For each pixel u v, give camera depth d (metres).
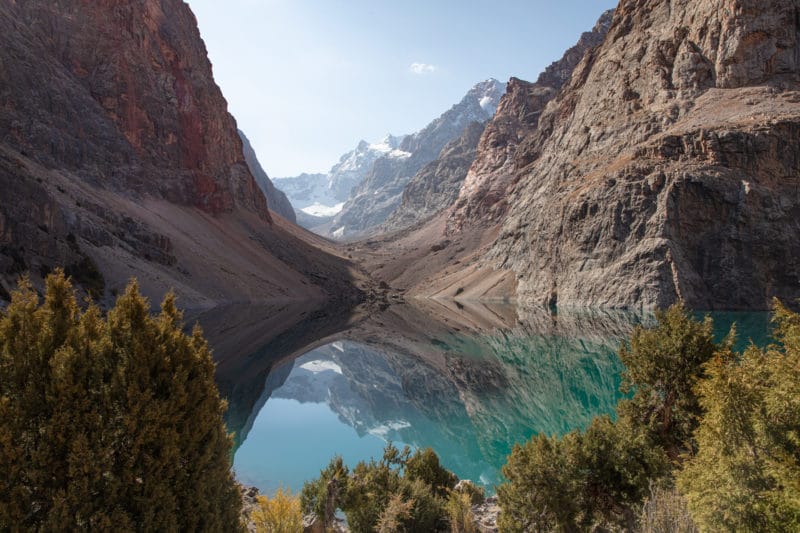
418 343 57.94
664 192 83.38
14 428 5.74
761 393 7.75
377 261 189.50
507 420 27.38
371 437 24.06
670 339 13.49
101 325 6.74
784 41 92.62
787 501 6.80
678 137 88.94
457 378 40.31
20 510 5.49
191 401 6.85
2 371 6.01
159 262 85.31
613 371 38.12
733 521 7.33
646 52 115.38
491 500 14.72
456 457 21.59
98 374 6.26
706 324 13.34
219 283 96.12
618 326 62.88
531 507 10.34
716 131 84.81
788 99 87.19
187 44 150.50
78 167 92.62
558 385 35.16
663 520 8.52
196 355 7.10
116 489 5.95
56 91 95.50
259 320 72.75
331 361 47.56
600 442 11.43
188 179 124.38
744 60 94.69
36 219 57.41
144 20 131.25
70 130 94.56
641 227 84.25
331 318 83.56
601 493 11.07
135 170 107.25
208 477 6.99
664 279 77.44
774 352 8.31
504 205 182.62
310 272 140.75
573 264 94.25
